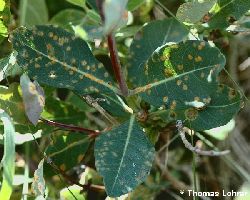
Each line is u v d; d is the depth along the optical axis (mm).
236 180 455
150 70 338
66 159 386
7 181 316
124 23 314
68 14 440
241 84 472
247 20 393
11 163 319
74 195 388
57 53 341
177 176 456
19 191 400
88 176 415
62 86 341
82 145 386
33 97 330
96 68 345
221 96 341
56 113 395
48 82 338
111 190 316
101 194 420
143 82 342
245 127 463
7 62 355
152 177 444
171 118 358
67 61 342
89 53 344
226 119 344
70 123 399
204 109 346
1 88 350
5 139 316
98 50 434
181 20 374
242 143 458
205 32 406
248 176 445
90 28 314
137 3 387
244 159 457
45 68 338
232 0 373
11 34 334
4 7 369
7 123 322
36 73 336
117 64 333
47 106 392
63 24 437
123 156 328
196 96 331
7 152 316
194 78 330
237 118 460
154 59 335
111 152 329
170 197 446
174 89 335
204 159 456
